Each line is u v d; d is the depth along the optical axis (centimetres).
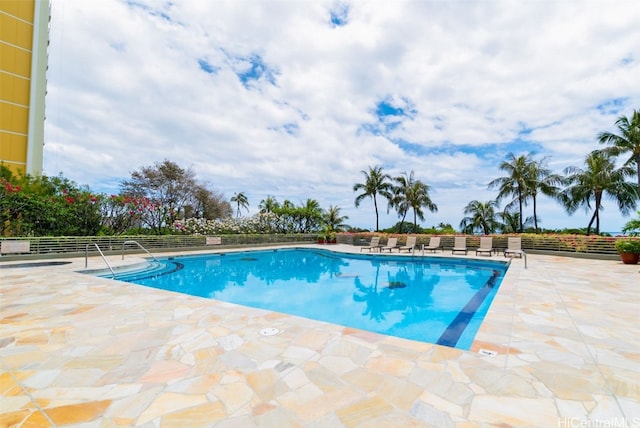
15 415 194
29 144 1955
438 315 554
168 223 1722
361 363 266
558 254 1310
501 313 418
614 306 454
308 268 1177
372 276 993
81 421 188
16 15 1938
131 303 473
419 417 190
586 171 1977
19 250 1003
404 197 2620
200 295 737
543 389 223
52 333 342
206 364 266
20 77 1939
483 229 2695
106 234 1416
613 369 254
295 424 183
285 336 330
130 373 250
